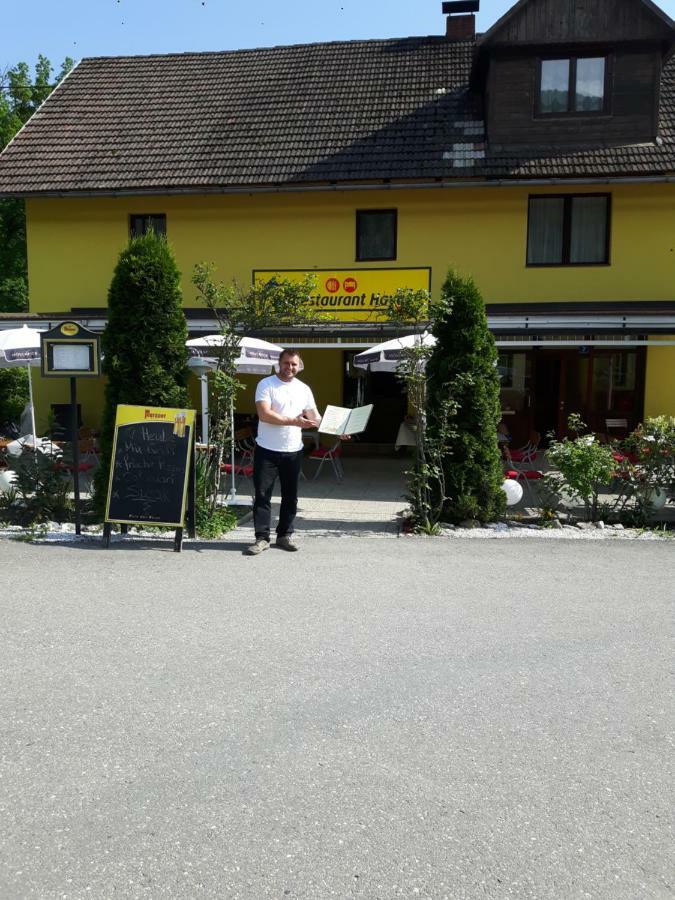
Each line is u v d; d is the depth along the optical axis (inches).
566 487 319.6
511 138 540.4
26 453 320.2
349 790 117.9
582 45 524.1
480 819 110.9
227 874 98.6
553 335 434.6
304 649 175.0
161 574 238.5
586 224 550.0
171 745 130.8
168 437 275.9
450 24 672.4
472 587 227.6
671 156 517.0
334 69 655.1
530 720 141.5
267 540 272.1
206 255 578.9
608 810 113.6
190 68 689.0
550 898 95.0
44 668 162.9
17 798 115.0
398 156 544.7
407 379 311.4
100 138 608.7
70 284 591.8
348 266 566.9
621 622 196.9
